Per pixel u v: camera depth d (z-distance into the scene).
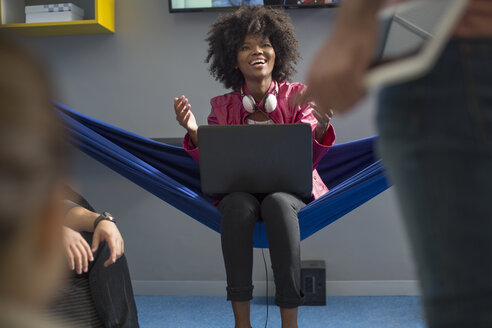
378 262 2.95
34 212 0.14
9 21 2.87
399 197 0.46
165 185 1.94
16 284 0.14
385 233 2.94
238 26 2.12
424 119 0.42
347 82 0.40
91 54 3.01
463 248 0.41
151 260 3.03
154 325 2.50
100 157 2.04
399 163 0.45
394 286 2.94
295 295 1.44
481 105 0.40
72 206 1.26
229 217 1.47
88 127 2.11
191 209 1.93
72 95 3.02
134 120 3.00
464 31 0.41
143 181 2.02
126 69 3.00
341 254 2.96
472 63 0.40
